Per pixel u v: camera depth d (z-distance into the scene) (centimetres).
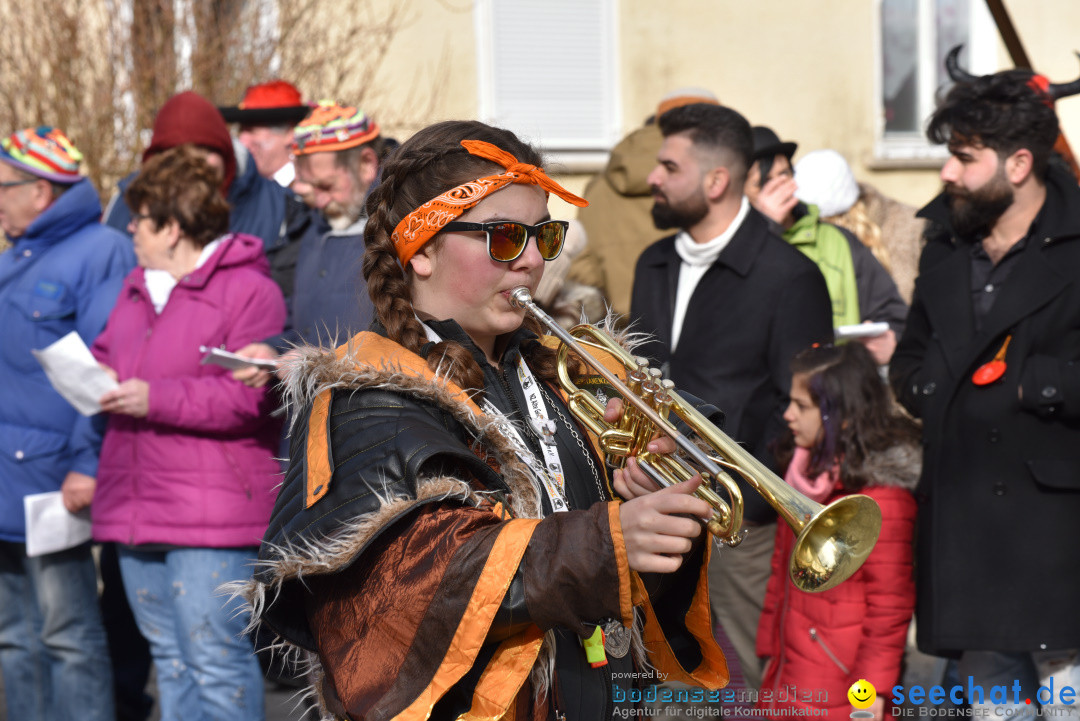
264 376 415
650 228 567
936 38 1100
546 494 217
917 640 375
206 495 416
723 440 210
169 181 439
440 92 962
